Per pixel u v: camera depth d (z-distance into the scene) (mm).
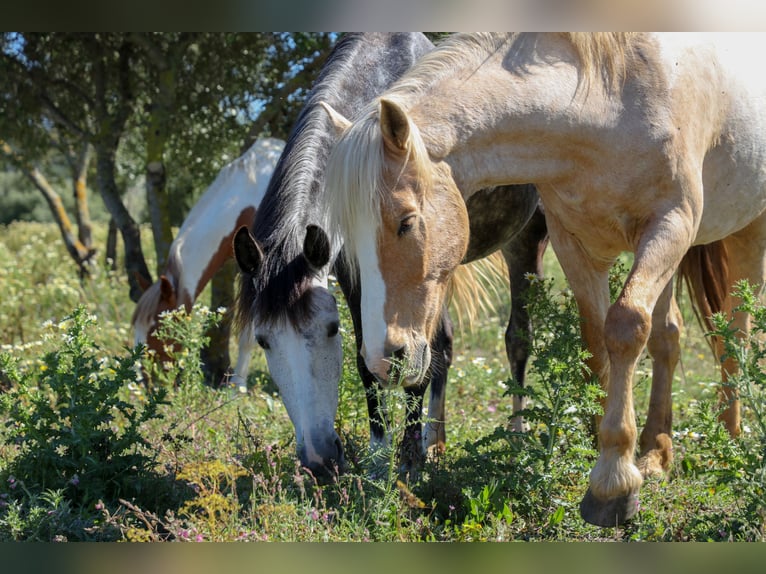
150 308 6902
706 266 4844
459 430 5027
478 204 4699
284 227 3793
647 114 3518
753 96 4004
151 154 8359
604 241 3844
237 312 3832
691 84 3629
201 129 9266
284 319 3629
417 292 3355
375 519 3277
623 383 3410
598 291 4137
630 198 3580
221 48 8469
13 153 9758
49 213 23516
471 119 3488
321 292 3719
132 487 3730
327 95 4348
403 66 4762
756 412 3320
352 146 3287
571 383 3807
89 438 3707
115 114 9242
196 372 5371
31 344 5973
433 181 3389
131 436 3822
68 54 8875
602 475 3375
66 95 9398
